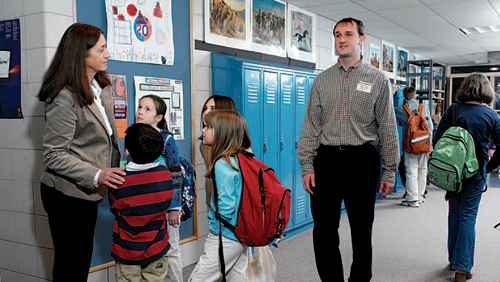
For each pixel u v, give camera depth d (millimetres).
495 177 8797
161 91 3104
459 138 2816
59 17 2406
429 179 2994
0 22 2521
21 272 2629
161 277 2139
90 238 1894
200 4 3660
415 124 5410
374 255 3543
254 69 3631
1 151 2635
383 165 2357
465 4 5121
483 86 2889
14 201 2605
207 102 2863
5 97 2559
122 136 2809
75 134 1787
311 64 5465
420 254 3568
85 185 1715
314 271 3133
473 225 2926
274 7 4703
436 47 8727
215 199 1861
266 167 1951
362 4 5090
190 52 3365
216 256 1877
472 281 2965
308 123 2459
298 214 4309
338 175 2314
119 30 2760
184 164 2521
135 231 1967
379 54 7625
